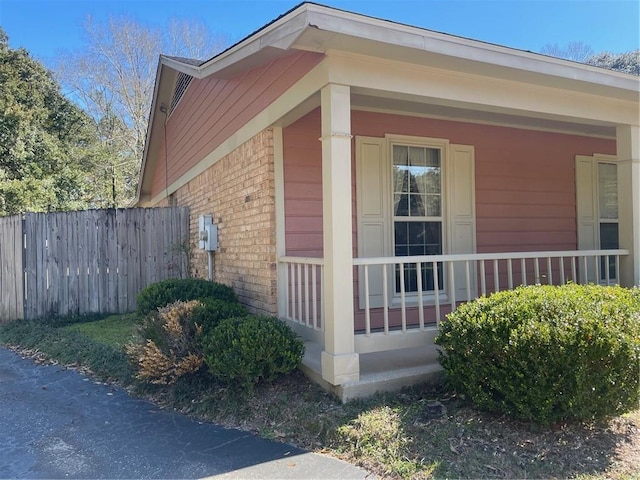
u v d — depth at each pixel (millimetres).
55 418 4008
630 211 5309
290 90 4527
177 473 2996
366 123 5801
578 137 7406
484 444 3104
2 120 16281
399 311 6000
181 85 9672
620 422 3424
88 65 25406
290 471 2969
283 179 5406
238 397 4039
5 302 8375
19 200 15266
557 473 2768
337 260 3799
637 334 3180
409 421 3414
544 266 7062
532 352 3082
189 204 9344
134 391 4652
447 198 6273
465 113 5898
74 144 21969
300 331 4887
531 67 4211
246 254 6098
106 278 8805
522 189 6898
